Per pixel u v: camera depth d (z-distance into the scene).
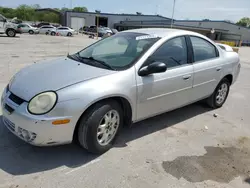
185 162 2.80
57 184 2.30
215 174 2.63
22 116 2.34
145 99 3.04
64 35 34.56
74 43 19.55
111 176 2.47
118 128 2.96
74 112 2.41
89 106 2.52
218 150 3.13
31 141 2.40
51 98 2.35
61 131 2.41
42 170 2.49
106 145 2.86
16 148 2.83
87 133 2.58
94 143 2.66
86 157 2.76
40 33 33.59
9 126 2.57
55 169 2.52
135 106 2.96
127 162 2.72
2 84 5.27
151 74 3.04
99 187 2.30
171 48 3.38
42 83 2.54
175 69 3.36
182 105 3.71
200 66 3.77
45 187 2.25
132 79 2.84
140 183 2.40
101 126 2.71
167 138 3.35
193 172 2.63
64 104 2.36
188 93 3.69
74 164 2.62
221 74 4.29
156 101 3.20
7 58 8.84
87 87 2.50
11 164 2.54
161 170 2.62
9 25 21.08
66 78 2.61
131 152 2.93
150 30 3.76
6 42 15.74
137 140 3.23
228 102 5.22
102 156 2.80
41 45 15.57
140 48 3.18
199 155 2.97
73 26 56.12
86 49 3.75
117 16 62.81
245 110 4.77
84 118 2.55
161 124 3.79
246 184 2.51
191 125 3.84
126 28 61.91
